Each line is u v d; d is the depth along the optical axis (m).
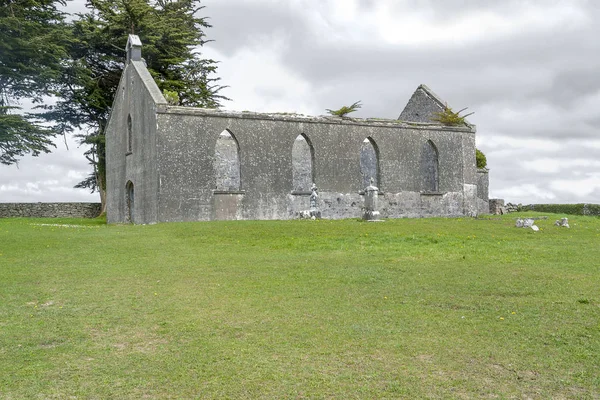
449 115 38.72
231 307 10.05
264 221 25.80
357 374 6.91
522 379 6.72
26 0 38.12
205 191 29.56
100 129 45.69
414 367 7.11
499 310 9.59
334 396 6.33
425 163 38.34
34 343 8.27
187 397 6.37
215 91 51.50
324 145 33.31
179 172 28.98
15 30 36.81
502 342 7.96
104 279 12.73
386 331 8.52
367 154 40.28
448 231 21.33
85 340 8.38
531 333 8.31
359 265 14.05
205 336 8.43
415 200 35.91
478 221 26.94
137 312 9.84
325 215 33.00
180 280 12.54
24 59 38.19
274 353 7.65
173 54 47.28
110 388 6.62
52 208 42.56
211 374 6.97
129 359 7.53
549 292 10.75
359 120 34.44
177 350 7.84
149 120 29.69
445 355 7.50
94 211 44.16
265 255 16.12
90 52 44.88
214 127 30.09
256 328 8.76
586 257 15.06
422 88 42.09
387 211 34.97
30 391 6.56
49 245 18.19
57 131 42.19
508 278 12.15
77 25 43.28
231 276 12.92
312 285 11.77
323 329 8.66
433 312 9.55
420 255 15.66
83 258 15.71
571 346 7.73
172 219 28.67
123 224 31.00
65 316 9.66
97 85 43.62
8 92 39.59
